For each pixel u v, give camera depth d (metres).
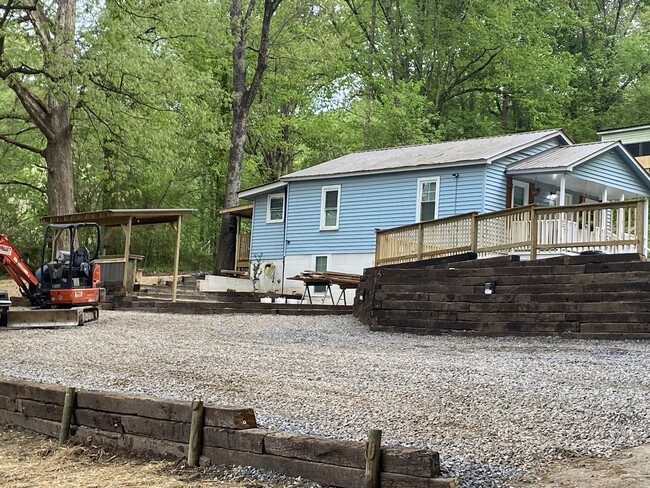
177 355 13.50
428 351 14.14
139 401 7.89
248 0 44.19
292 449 6.66
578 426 7.85
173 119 31.08
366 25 49.69
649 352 13.09
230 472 6.95
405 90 42.94
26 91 29.31
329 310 23.56
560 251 19.28
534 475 6.40
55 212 29.86
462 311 17.27
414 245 22.66
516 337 16.12
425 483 5.84
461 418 8.37
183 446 7.47
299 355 13.45
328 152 47.41
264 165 47.62
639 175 30.44
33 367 12.45
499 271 17.09
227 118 42.06
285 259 33.22
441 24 47.56
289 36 41.97
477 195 27.16
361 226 30.69
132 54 28.23
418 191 28.92
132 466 7.48
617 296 15.29
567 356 12.94
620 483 6.02
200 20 32.06
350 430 7.89
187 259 46.62
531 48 45.56
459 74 48.31
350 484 6.23
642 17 53.12
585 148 28.41
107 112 28.33
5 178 41.53
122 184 43.44
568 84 48.84
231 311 23.75
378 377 10.97
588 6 53.41
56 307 20.80
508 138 30.38
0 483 7.11
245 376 11.18
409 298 18.16
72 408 8.56
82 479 7.11
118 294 26.23
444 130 47.53
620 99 51.56
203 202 50.03
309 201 32.62
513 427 7.93
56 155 30.08
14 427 9.34
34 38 27.58
